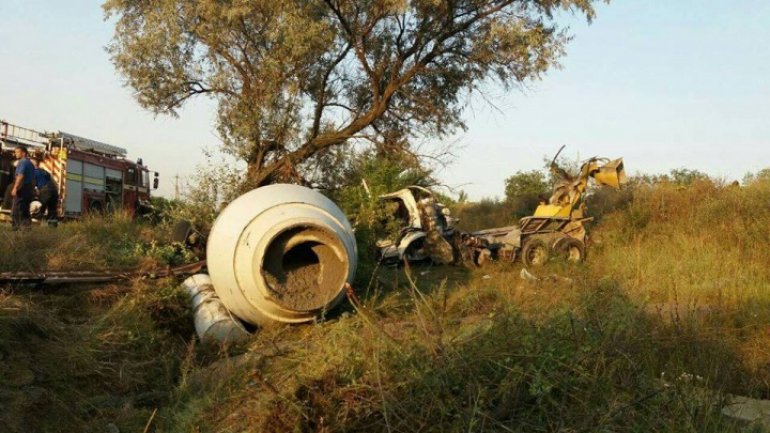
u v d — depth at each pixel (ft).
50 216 52.60
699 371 18.33
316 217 25.45
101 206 71.36
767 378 19.57
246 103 54.29
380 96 57.82
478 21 54.54
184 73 57.26
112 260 31.42
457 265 47.70
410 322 17.56
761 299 30.27
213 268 25.67
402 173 54.13
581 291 24.07
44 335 20.24
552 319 16.40
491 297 26.91
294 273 25.35
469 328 16.15
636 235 50.93
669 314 25.68
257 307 24.67
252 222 25.13
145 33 55.52
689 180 75.61
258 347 22.25
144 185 80.94
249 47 55.21
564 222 50.37
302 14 49.93
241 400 16.85
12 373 18.10
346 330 16.17
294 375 15.64
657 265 38.99
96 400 18.95
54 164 65.00
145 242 37.37
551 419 13.29
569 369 14.20
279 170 55.72
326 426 13.57
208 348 24.49
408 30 55.21
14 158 62.39
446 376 13.91
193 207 47.39
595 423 13.10
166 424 17.60
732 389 18.69
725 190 55.36
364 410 13.65
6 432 16.17
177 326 25.98
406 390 13.83
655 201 56.39
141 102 58.34
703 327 22.58
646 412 13.66
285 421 14.01
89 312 24.35
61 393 18.51
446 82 58.85
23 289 24.47
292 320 24.94
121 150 77.51
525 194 79.36
